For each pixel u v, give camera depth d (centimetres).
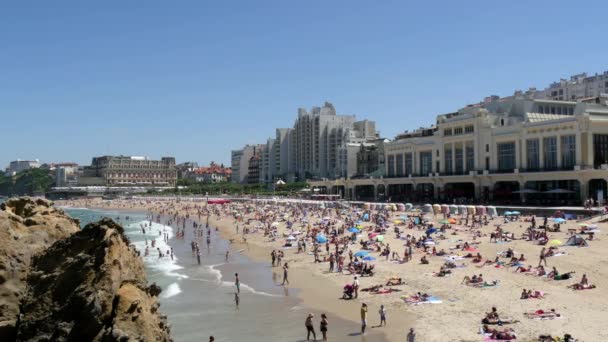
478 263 5156
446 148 12606
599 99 11962
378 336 3247
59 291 1878
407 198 13462
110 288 1853
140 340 1795
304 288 4769
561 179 9519
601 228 6644
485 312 3525
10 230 2075
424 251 6056
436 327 3288
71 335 1775
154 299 2083
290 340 3303
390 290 4369
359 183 15562
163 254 7606
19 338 1811
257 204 17100
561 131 9588
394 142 14575
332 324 3578
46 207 2545
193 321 3822
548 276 4384
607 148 9325
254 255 7100
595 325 3109
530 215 8488
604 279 4219
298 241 7500
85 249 1975
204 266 6384
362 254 5422
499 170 11006
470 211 9044
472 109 12862
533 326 3144
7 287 1894
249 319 3831
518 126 10556
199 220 14088
